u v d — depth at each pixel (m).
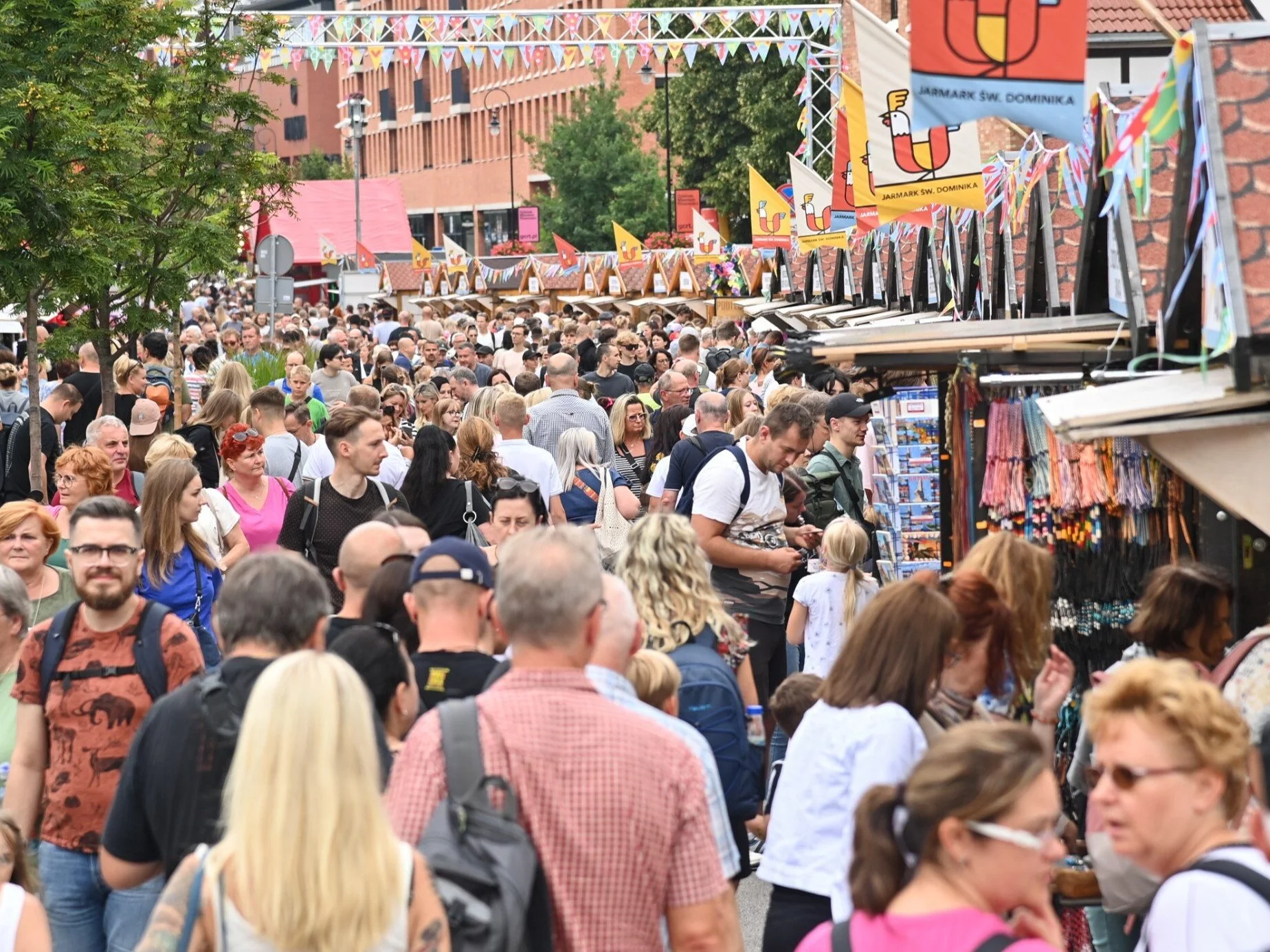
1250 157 15.80
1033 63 20.53
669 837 12.01
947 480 22.25
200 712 13.52
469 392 49.38
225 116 55.75
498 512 24.73
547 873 11.73
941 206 34.59
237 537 27.70
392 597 17.44
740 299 86.31
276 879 10.34
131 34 46.94
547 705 12.07
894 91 33.25
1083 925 16.77
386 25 98.75
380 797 10.84
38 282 41.94
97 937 16.81
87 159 42.22
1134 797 11.18
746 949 21.72
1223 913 10.54
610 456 40.19
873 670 14.76
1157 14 16.44
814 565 31.33
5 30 41.34
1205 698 11.17
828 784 14.73
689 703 17.64
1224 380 16.34
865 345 21.58
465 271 145.12
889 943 9.84
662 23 100.81
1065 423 16.09
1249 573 18.70
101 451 26.67
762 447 26.88
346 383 58.44
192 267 54.50
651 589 18.44
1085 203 21.80
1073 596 20.80
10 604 19.30
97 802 16.64
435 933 10.81
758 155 170.00
